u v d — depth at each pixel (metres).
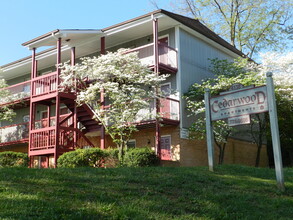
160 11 17.77
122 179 9.08
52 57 24.05
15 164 17.38
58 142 17.62
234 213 7.12
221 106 10.68
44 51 23.45
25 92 22.92
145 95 16.53
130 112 15.63
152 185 8.72
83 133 19.81
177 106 18.56
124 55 16.91
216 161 20.69
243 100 10.13
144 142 19.33
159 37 20.28
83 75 17.81
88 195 7.37
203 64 21.27
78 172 9.73
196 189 8.62
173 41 19.67
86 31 19.47
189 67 19.98
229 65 20.69
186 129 18.64
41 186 7.88
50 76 19.11
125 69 16.77
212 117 10.91
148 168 10.93
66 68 17.44
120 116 15.98
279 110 22.50
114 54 17.06
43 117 25.53
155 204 7.12
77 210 6.41
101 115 17.34
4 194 7.00
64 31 18.89
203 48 21.55
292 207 7.82
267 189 9.13
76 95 18.67
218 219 6.75
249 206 7.69
